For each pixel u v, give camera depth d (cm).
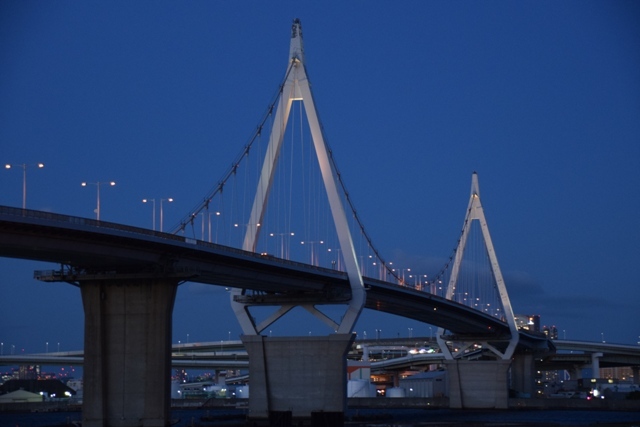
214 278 10719
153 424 9069
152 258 9094
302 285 11925
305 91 12338
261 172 12050
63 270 9338
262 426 11762
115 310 9306
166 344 9219
